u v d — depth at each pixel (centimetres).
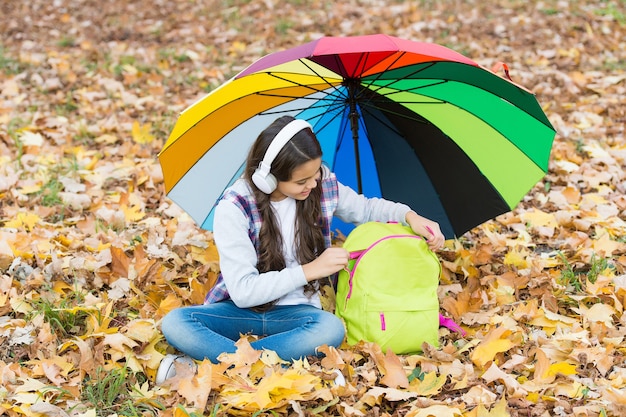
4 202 421
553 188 446
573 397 256
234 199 282
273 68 274
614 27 727
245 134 315
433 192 331
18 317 312
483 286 338
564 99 573
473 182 319
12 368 271
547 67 641
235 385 256
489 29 736
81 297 323
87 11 829
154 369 279
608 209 404
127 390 267
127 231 388
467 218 326
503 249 372
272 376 250
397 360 269
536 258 359
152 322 297
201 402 248
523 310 311
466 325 311
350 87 310
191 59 688
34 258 352
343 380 261
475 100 295
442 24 745
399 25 754
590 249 356
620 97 570
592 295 318
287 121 275
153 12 824
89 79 629
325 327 276
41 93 598
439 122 314
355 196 315
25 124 531
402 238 287
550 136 279
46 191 430
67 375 272
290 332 277
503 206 313
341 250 282
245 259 279
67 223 402
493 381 268
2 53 680
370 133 336
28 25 782
